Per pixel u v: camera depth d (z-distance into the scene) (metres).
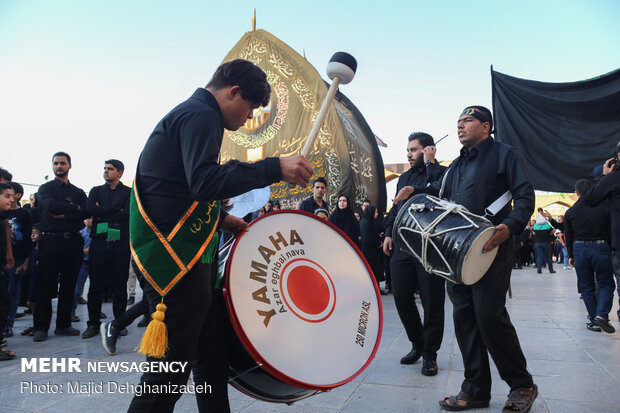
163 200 1.55
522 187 2.62
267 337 1.58
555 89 5.73
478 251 2.42
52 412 2.61
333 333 1.74
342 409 2.65
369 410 2.64
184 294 1.56
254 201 3.94
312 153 13.42
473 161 2.87
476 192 2.77
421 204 2.72
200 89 1.70
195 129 1.51
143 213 1.54
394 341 4.48
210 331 1.75
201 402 1.79
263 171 1.50
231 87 1.69
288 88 14.09
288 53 14.26
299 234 1.87
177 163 1.56
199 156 1.47
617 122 5.47
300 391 1.80
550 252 14.80
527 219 2.54
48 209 4.96
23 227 5.34
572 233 5.36
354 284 1.91
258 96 1.73
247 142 14.41
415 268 3.60
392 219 3.91
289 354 1.60
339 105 14.95
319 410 2.63
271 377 1.75
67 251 5.02
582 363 3.59
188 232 1.55
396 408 2.68
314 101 13.73
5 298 4.18
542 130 5.75
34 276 6.33
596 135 5.55
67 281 5.15
